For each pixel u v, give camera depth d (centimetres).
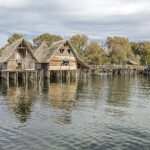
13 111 1545
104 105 1789
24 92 2438
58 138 1033
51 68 4191
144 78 4856
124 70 6588
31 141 995
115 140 1020
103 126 1217
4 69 3872
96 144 972
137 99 2095
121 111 1583
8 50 3919
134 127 1209
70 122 1284
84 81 3941
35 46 7306
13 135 1064
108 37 8038
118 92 2553
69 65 4344
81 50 7200
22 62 3731
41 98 2069
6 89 2673
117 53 7088
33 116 1409
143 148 938
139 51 9012
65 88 2845
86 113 1505
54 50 4172
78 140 1012
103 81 3988
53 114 1465
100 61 6925
